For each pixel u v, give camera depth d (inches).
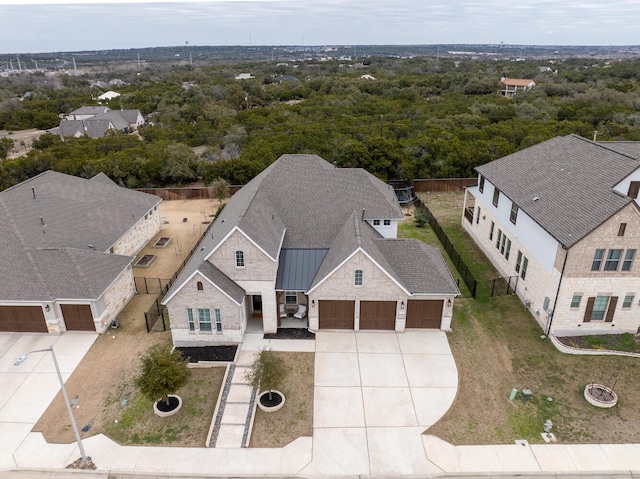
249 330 1144.8
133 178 2303.2
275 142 2586.1
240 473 770.2
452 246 1529.3
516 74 6131.9
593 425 855.1
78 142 2965.1
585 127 2738.7
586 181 1154.7
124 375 1000.9
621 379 966.4
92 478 768.9
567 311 1071.6
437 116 3235.7
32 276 1125.7
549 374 985.5
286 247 1221.1
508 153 2357.3
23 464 791.1
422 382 965.2
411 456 796.6
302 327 1156.5
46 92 6107.3
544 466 775.7
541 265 1144.8
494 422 865.5
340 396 928.9
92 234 1360.7
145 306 1277.1
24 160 2428.6
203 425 868.6
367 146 2267.5
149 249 1635.1
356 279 1075.3
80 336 1135.6
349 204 1375.5
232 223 1096.2
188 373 894.4
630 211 965.2
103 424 872.3
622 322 1085.8
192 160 2349.9
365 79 5152.6
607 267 1026.1
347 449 810.8
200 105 4119.1
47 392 951.6
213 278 1036.5
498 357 1041.5
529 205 1223.5
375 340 1103.0
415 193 2199.8
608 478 759.1
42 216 1307.8
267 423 867.4
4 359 1043.9
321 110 3567.9
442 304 1112.2
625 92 4052.7
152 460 795.4
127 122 4153.5
